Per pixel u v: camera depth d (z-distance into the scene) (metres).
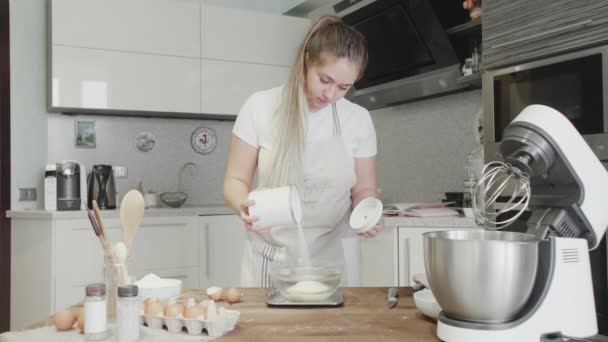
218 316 1.00
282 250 1.72
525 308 0.91
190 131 4.03
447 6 2.67
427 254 0.94
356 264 1.85
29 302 3.14
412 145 3.33
